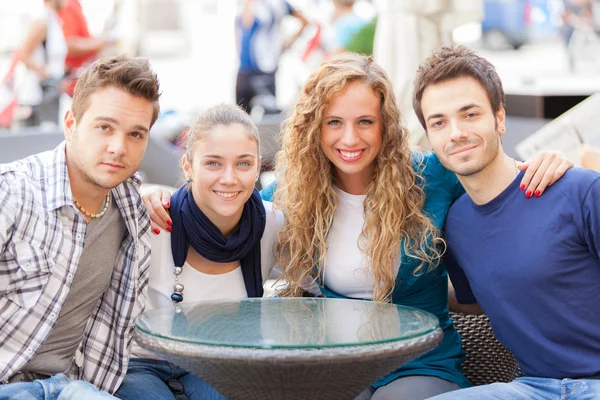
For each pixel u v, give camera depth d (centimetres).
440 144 246
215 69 1213
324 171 273
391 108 265
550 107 497
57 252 232
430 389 255
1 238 225
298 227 272
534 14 1208
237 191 254
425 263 270
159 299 267
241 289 273
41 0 650
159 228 264
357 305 238
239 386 198
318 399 199
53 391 222
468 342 297
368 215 270
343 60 268
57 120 646
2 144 471
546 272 234
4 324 230
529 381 237
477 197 248
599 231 229
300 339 195
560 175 237
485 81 241
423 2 388
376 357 188
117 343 253
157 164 538
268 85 789
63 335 243
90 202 243
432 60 250
